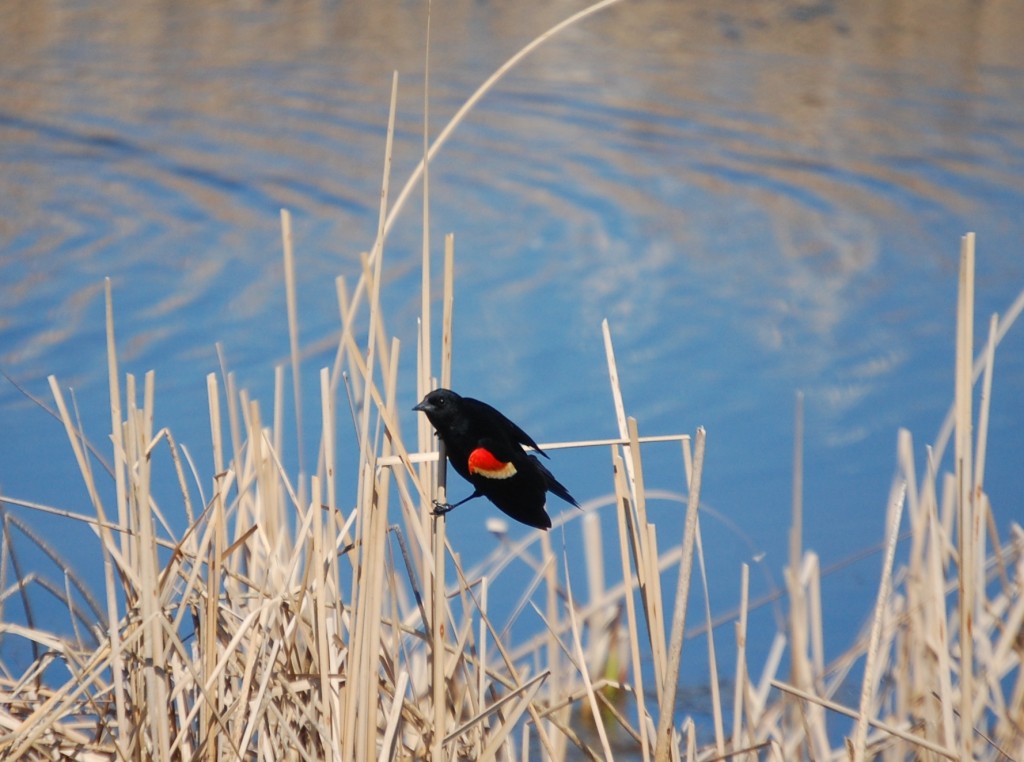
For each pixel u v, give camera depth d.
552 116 27.17
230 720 6.09
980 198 22.75
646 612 6.01
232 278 18.23
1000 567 8.45
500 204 21.81
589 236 20.52
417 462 6.23
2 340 16.03
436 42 32.38
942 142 25.84
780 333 17.14
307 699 6.39
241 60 30.56
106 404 14.54
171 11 35.84
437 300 17.77
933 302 18.50
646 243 20.28
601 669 9.98
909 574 8.52
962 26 36.25
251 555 6.83
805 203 22.41
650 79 30.09
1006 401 15.51
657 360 16.27
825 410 15.05
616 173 23.72
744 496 13.07
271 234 20.08
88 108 26.41
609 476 13.58
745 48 33.38
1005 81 30.27
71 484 12.70
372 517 5.73
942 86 29.89
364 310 17.30
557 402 15.09
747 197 22.64
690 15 37.00
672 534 12.34
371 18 35.09
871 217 21.77
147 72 29.36
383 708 6.38
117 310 17.03
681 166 24.19
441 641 5.90
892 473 13.51
